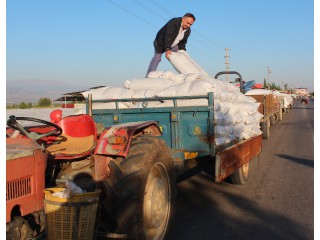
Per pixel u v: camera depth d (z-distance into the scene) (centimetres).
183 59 757
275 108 2278
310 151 1234
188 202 641
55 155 395
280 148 1320
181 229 516
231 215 573
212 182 782
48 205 330
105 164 385
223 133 589
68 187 341
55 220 330
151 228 421
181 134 564
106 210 372
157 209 427
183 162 562
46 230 334
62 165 421
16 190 303
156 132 493
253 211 592
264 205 623
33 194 318
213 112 543
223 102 639
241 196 679
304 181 794
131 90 632
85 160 423
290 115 3503
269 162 1034
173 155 559
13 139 342
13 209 308
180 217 566
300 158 1096
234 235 493
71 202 329
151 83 630
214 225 531
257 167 960
